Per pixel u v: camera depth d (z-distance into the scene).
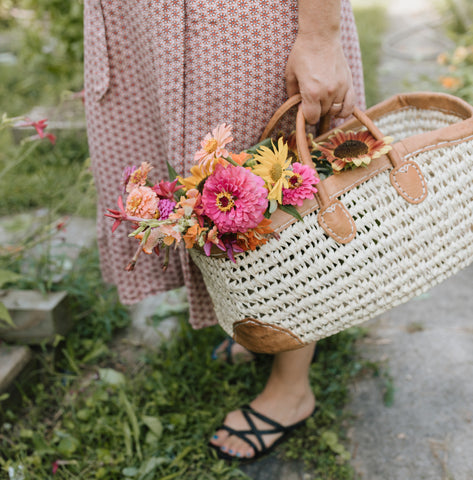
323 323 1.00
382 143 0.94
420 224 0.95
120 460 1.26
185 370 1.52
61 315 1.58
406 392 1.42
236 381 1.49
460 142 0.96
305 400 1.31
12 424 1.41
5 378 1.40
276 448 1.30
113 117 1.27
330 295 0.97
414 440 1.29
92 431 1.35
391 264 0.96
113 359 1.61
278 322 1.00
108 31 1.19
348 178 0.93
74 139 2.64
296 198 0.90
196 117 1.08
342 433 1.32
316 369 1.48
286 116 1.11
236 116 1.07
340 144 0.97
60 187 2.33
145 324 1.74
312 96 0.97
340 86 0.98
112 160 1.32
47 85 3.34
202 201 0.86
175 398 1.43
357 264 0.94
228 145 1.09
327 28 0.95
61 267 1.74
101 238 1.46
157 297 1.85
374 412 1.38
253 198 0.84
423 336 1.60
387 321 1.68
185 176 1.13
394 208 0.94
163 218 0.90
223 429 1.30
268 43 1.03
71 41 3.27
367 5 6.07
